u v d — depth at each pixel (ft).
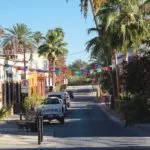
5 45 252.21
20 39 270.26
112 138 94.27
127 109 132.36
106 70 231.91
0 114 152.15
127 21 181.78
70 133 109.29
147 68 150.61
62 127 129.70
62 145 83.35
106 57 213.66
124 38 180.45
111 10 183.62
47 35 350.64
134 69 154.20
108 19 180.24
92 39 214.48
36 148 79.71
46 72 335.26
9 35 264.31
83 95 422.41
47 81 338.34
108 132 109.29
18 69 205.16
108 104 242.17
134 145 79.77
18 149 78.69
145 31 183.62
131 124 127.44
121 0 183.21
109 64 215.72
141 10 183.93
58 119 144.36
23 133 110.22
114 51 194.08
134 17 181.88
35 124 112.78
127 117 128.57
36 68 299.79
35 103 173.88
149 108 131.44
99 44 212.84
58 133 110.01
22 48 245.24
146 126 118.83
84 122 148.77
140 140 88.69
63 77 420.77
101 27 195.72
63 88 401.29
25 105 172.65
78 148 77.41
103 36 192.44
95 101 329.72
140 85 153.99
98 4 196.95
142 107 131.03
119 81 194.80
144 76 151.53
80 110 224.94
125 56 191.01
